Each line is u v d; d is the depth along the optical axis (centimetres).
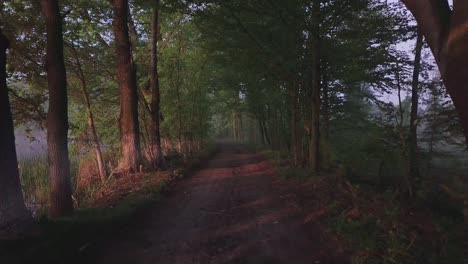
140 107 1867
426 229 575
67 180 745
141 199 905
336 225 633
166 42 1986
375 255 488
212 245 594
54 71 742
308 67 1370
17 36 966
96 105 1664
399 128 901
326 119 1543
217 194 1083
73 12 1188
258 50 1329
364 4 1049
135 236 650
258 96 2031
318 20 1076
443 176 892
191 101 2323
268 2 1059
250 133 4328
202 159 2409
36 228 561
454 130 834
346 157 1177
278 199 954
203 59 2084
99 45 1461
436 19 368
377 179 1017
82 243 558
